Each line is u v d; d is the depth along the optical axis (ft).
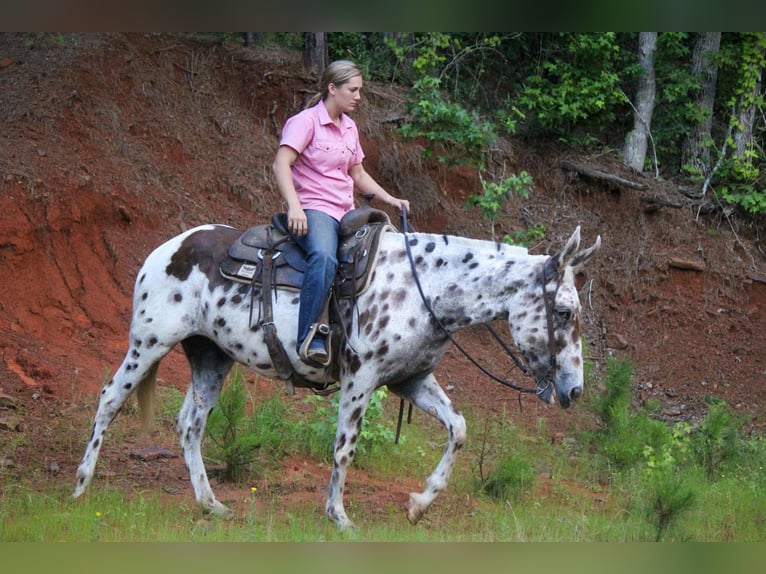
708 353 38.86
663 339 39.11
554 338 19.04
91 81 37.19
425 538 19.06
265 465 24.94
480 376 34.91
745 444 30.96
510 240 35.99
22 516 19.19
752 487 26.12
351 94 19.86
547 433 31.27
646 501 23.20
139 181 35.12
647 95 44.19
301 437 26.94
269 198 37.83
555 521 21.67
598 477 27.37
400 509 22.47
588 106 41.86
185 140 37.83
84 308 31.42
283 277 19.81
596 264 40.32
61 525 18.65
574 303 19.11
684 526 21.26
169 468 24.38
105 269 32.73
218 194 36.99
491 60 47.14
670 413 35.37
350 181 20.45
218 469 24.56
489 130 37.42
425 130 37.78
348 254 19.72
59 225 32.35
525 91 42.52
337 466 19.61
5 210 31.40
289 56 42.98
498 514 22.13
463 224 39.88
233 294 20.20
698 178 44.42
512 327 19.35
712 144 44.27
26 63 37.42
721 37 46.16
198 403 21.27
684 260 41.09
